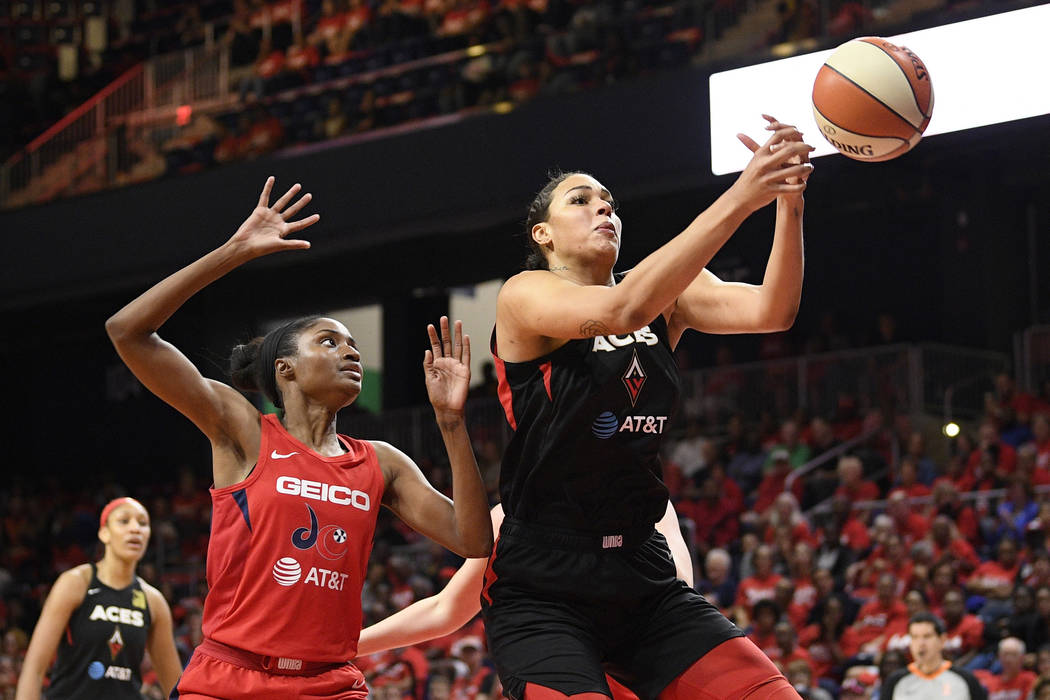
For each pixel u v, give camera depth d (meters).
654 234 20.91
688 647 4.48
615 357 4.35
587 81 20.06
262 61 24.89
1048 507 13.45
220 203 21.98
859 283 23.14
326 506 4.60
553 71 20.73
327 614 4.56
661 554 4.64
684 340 24.03
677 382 4.49
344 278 24.47
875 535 14.44
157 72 24.53
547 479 4.42
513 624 4.46
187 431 27.42
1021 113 14.28
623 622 4.55
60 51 28.73
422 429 22.89
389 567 17.41
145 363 4.51
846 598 13.60
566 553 4.44
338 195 21.11
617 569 4.46
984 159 20.36
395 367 26.16
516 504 4.51
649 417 4.40
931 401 19.02
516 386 4.43
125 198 22.89
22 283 23.77
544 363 4.38
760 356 22.66
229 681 4.46
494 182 19.56
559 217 4.55
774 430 19.34
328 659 4.56
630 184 18.22
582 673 4.25
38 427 29.25
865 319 23.05
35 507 24.58
